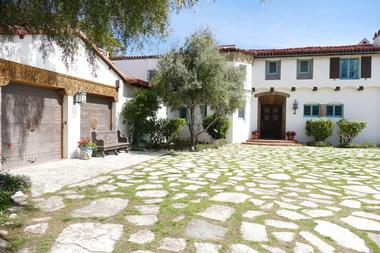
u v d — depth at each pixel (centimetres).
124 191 725
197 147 1689
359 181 907
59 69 1127
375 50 2039
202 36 1564
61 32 642
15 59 922
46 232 470
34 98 1059
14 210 568
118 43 645
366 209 623
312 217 562
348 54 2094
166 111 2055
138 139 1712
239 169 1076
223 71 1527
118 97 1562
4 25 598
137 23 574
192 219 533
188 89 1480
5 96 941
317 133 2100
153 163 1171
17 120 988
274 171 1052
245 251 418
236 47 2159
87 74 1305
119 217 540
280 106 2334
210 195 699
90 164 1116
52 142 1155
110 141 1434
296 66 2203
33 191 708
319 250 427
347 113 2134
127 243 435
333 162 1296
